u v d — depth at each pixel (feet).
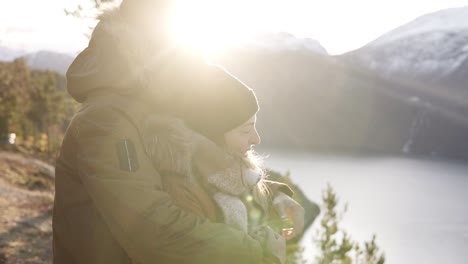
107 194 3.98
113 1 4.52
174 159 4.27
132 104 4.33
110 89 4.34
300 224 4.85
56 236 4.63
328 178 562.25
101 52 4.39
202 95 4.40
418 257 261.03
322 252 22.36
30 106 179.22
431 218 402.72
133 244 3.99
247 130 4.60
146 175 4.15
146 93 4.40
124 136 4.15
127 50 4.31
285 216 4.85
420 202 488.02
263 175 4.76
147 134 4.33
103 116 4.17
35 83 194.70
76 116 4.29
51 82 197.47
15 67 166.20
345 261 22.00
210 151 4.36
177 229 3.93
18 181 65.82
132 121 4.25
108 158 4.07
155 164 4.33
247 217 4.58
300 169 645.51
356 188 517.55
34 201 51.11
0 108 150.71
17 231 35.81
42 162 102.94
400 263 241.35
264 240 4.48
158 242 3.92
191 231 3.95
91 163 4.06
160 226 3.91
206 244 3.94
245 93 4.46
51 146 136.15
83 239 4.35
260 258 4.21
